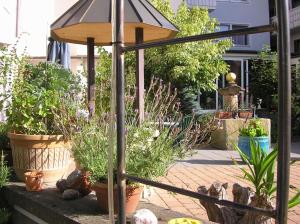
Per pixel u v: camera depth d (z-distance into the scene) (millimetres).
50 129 3482
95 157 2627
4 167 3479
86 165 2666
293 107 13422
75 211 2568
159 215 2604
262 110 14461
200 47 11898
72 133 3010
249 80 16875
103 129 2764
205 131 3068
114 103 1679
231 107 10336
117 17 1621
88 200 2850
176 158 2760
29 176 3135
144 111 3186
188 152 2852
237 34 1253
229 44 12492
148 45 1543
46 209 2691
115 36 1624
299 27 17828
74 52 9859
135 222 2230
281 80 1074
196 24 11852
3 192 3426
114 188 2307
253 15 20031
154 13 3979
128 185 2443
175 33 4254
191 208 3742
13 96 3715
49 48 8281
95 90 3963
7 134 3760
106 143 2650
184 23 11820
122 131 1656
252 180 2805
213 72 12266
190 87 12055
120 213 1686
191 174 5867
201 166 6742
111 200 1758
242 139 7312
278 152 1090
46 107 3443
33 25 9133
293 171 6199
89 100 3773
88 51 4617
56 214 2561
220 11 19703
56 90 3840
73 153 2895
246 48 18984
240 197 2785
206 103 15898
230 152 8875
